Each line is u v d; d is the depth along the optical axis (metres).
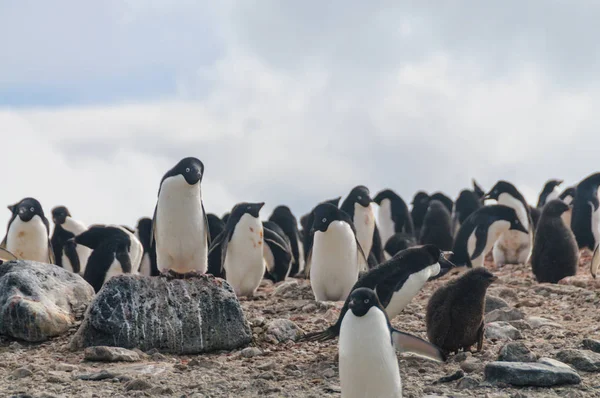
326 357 11.98
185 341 12.73
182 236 13.17
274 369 11.45
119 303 12.77
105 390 10.38
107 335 12.65
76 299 14.45
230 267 18.69
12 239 21.81
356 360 8.74
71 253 23.42
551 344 12.32
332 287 17.05
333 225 16.62
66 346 12.85
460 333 11.68
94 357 12.02
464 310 11.59
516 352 11.14
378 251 23.44
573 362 11.06
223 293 13.11
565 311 15.42
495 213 23.94
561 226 19.52
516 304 16.08
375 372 8.73
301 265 27.78
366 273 12.23
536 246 19.77
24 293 13.75
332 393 10.19
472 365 11.08
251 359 12.15
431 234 25.84
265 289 20.84
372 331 8.71
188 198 13.04
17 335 13.23
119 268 18.38
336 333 10.74
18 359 12.30
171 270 13.38
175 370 11.49
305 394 10.16
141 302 12.81
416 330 13.91
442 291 11.90
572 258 19.45
